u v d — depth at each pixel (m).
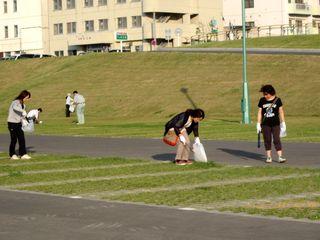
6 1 117.94
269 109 20.12
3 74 79.75
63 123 46.62
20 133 22.67
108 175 17.69
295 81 56.41
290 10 104.69
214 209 12.45
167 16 103.88
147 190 14.92
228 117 48.78
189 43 103.00
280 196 13.72
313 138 28.70
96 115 58.44
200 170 18.36
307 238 9.99
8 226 11.35
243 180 16.19
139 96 61.34
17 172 18.48
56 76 72.81
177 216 11.88
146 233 10.57
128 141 29.64
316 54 61.94
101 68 72.25
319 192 14.18
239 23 108.06
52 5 113.88
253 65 62.56
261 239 10.00
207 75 62.97
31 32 114.81
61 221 11.70
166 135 19.97
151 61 71.00
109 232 10.70
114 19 106.06
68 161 21.52
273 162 20.34
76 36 109.88
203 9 106.75
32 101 66.06
